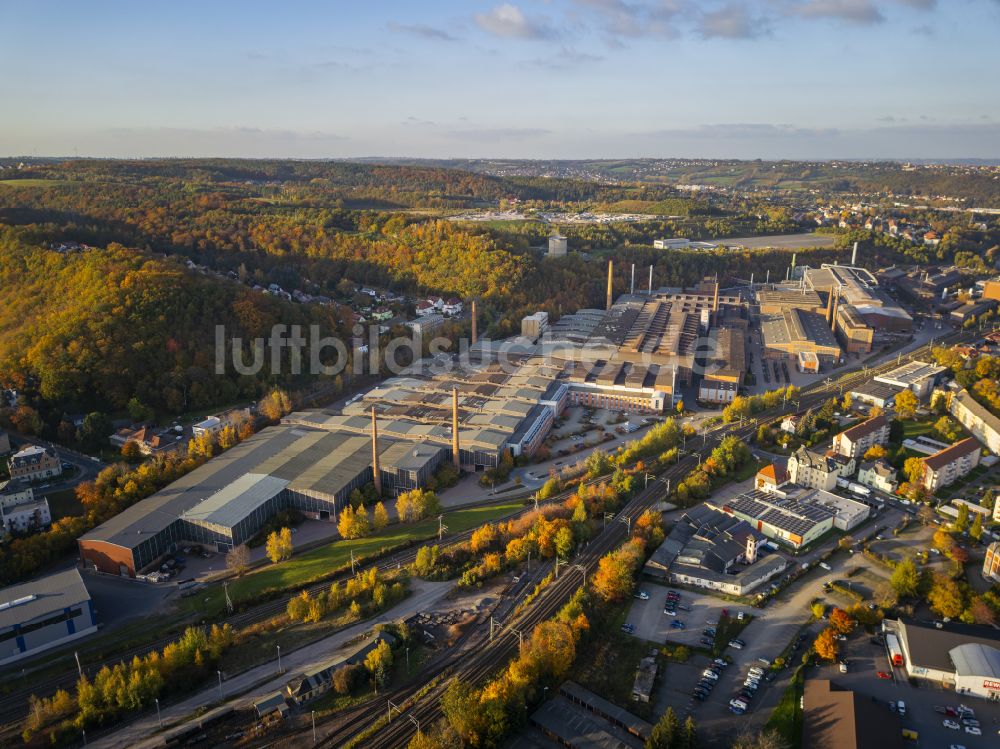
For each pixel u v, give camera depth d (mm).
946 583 192500
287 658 178250
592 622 187500
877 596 194750
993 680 159250
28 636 179375
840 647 179625
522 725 154125
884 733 145125
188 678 168750
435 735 145875
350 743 150250
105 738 153500
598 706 158500
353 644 182250
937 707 158875
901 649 177125
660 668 174750
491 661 175250
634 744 149000
